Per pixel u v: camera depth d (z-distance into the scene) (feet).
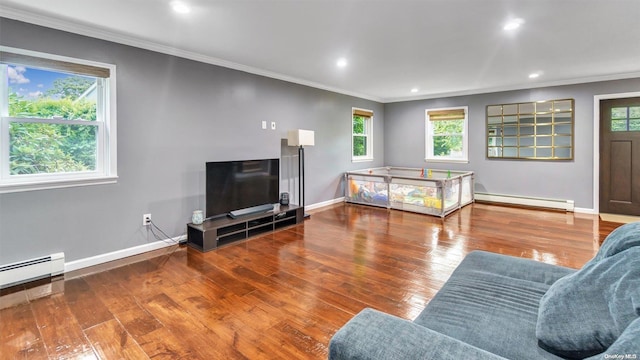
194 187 13.17
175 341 6.53
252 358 6.04
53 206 9.74
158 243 12.15
